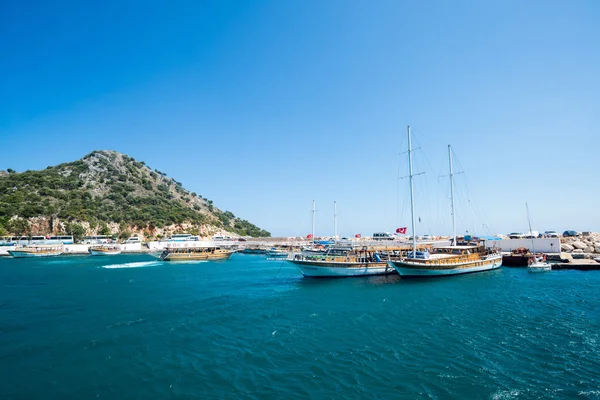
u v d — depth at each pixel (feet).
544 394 52.85
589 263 211.41
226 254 334.65
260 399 52.34
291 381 58.39
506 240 270.67
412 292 137.39
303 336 82.99
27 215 462.19
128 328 92.12
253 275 212.43
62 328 92.53
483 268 193.06
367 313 103.65
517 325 89.45
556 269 209.05
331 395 53.21
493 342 76.33
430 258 179.63
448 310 106.42
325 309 110.73
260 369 63.72
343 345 75.82
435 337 80.18
